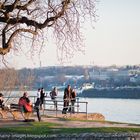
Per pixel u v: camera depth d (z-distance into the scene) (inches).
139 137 1020.5
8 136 989.2
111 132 1050.1
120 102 5408.5
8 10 1061.8
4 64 1275.8
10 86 2164.1
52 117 1460.4
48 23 1085.8
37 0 1115.9
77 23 1139.3
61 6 1085.8
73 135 995.9
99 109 3572.8
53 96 1775.3
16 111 1417.3
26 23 1080.2
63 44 1165.7
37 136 987.9
